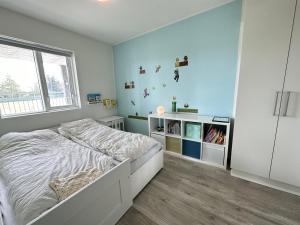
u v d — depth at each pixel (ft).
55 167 4.32
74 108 8.97
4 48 6.40
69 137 7.11
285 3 4.25
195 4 6.29
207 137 7.07
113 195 4.00
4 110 6.54
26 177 3.82
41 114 7.45
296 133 4.69
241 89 5.37
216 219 4.25
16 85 6.82
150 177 5.98
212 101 7.52
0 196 3.76
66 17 6.87
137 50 9.77
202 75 7.55
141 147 5.60
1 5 5.79
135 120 11.07
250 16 4.82
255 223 4.08
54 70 8.09
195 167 7.01
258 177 5.72
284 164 5.04
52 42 7.57
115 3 5.90
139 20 7.47
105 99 10.87
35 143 5.78
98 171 4.10
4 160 4.77
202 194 5.24
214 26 6.79
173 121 8.36
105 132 7.25
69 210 2.85
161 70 8.96
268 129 5.12
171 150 8.36
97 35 9.18
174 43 8.13
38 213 2.78
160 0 5.85
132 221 4.28
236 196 5.08
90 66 9.64
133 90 10.66
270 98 4.91
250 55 5.02
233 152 5.98
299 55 4.29
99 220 3.64
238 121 5.65
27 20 6.64
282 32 4.42
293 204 4.67
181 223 4.17
